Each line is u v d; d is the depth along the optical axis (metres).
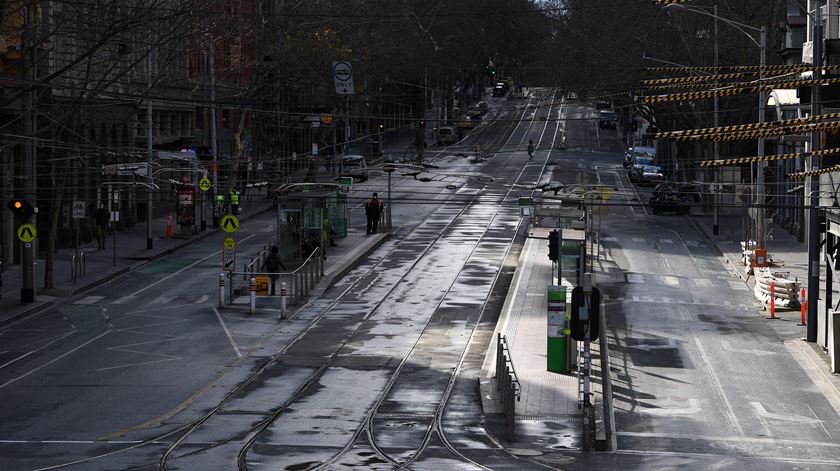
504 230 107.75
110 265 83.50
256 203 128.38
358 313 66.44
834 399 45.62
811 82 44.12
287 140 149.25
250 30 115.38
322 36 132.88
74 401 44.12
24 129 69.12
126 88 101.75
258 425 40.19
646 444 38.19
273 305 68.81
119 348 55.62
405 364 52.28
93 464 34.09
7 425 40.06
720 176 107.31
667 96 41.34
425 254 92.75
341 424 40.53
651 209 127.06
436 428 40.12
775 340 58.69
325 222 92.50
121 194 106.69
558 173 151.12
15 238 84.56
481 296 72.44
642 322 63.66
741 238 101.56
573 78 154.62
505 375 41.81
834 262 78.69
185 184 104.38
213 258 89.62
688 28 116.00
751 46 113.12
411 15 158.88
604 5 141.75
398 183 145.62
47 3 84.75
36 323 62.56
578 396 43.38
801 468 34.84
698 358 53.88
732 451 37.25
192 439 37.88
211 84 112.62
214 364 52.00
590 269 81.75
